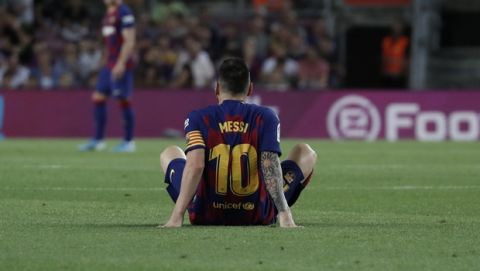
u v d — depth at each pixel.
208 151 20.25
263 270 15.94
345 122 59.81
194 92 59.53
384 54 67.62
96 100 47.84
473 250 18.11
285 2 70.31
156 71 64.75
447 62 73.00
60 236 19.44
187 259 16.91
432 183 32.53
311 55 65.06
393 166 39.34
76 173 35.28
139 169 37.12
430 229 20.88
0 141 55.50
